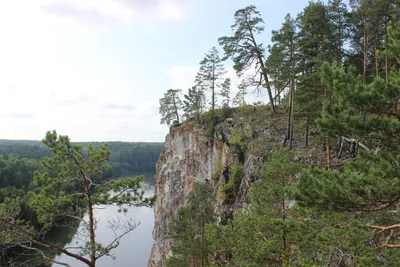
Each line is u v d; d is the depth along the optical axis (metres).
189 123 40.03
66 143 11.66
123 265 44.44
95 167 12.23
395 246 6.90
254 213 12.74
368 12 20.94
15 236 10.60
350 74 6.43
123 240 53.78
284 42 22.84
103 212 67.62
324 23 23.23
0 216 10.44
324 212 7.93
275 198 12.37
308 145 23.14
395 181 6.21
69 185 11.97
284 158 12.40
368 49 24.88
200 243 20.70
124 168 138.62
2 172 63.59
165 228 40.31
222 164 31.09
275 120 30.08
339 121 6.30
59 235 44.25
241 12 30.44
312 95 20.55
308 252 9.75
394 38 6.85
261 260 11.30
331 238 7.98
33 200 11.26
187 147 38.94
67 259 42.03
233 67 31.64
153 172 139.12
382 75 23.53
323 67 6.78
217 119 35.81
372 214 8.79
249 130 29.56
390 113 6.63
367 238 7.63
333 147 21.50
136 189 12.91
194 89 42.00
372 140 7.06
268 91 31.81
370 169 6.16
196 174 36.72
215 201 26.80
